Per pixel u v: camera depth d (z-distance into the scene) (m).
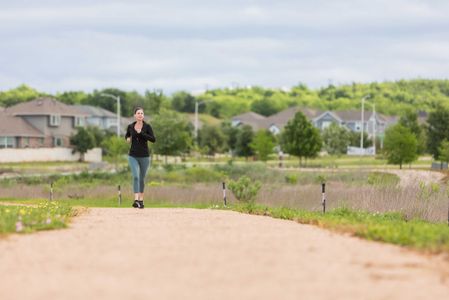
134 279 18.16
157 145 180.62
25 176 126.50
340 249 22.38
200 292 16.78
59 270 19.22
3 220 27.66
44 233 26.12
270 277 18.34
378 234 24.70
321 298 16.30
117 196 85.12
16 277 18.33
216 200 75.06
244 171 134.62
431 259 20.75
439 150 156.25
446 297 16.61
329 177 117.69
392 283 17.78
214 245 23.17
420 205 50.84
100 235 25.61
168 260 20.58
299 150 178.75
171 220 31.45
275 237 25.14
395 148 153.50
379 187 62.34
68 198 87.31
